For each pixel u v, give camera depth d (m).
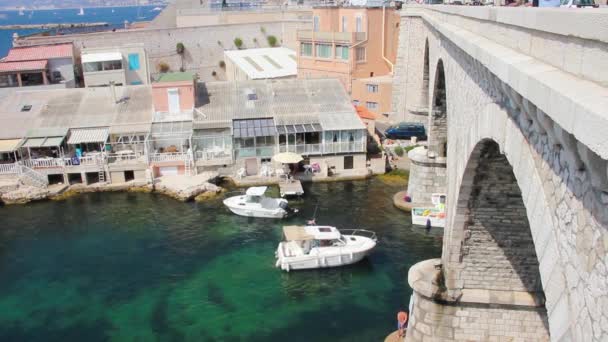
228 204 53.28
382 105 77.19
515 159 13.76
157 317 36.16
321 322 34.97
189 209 54.94
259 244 46.59
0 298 39.19
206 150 63.12
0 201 57.75
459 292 27.06
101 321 35.94
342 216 51.38
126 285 40.34
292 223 50.59
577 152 9.48
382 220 50.00
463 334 27.47
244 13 116.00
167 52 100.94
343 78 83.06
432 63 43.66
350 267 41.94
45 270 43.06
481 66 17.59
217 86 72.19
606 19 8.51
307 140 63.81
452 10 29.89
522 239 25.41
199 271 42.19
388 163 65.25
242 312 36.41
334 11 88.88
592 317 9.06
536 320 26.66
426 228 47.94
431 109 47.72
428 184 51.81
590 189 9.16
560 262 10.50
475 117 19.86
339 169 63.59
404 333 32.56
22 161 60.41
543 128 11.38
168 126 63.38
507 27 15.78
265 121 64.19
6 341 34.09
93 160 61.34
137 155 62.88
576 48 9.98
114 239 48.41
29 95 69.44
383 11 81.69
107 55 80.69
